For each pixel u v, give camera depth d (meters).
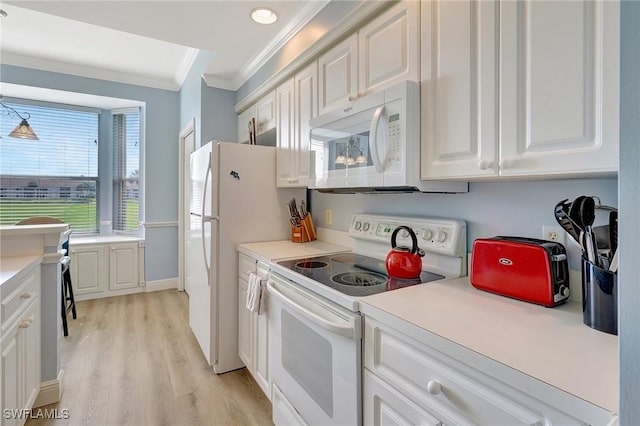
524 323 0.91
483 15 1.04
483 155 1.04
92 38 3.06
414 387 0.91
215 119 3.24
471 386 0.76
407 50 1.31
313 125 1.82
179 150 4.22
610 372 0.65
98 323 3.15
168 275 4.31
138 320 3.24
